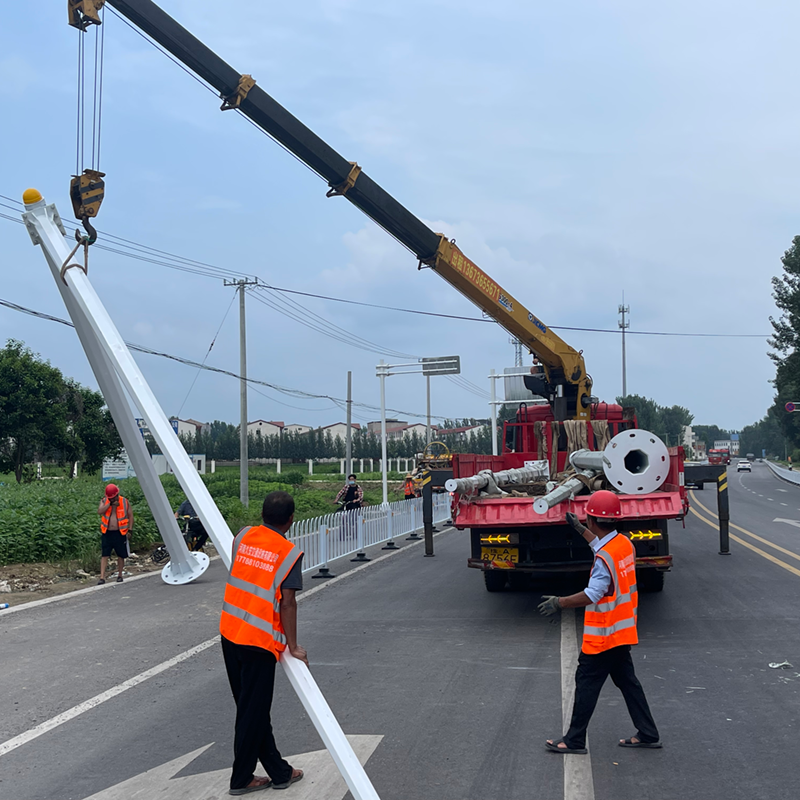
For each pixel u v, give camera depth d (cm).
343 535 1628
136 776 514
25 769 533
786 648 798
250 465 8288
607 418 1421
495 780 488
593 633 530
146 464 1166
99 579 1364
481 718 606
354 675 745
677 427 15362
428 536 1670
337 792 480
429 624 975
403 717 613
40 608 1134
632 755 525
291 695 690
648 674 721
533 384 1494
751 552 1562
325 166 1150
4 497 1898
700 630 890
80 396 3725
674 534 1969
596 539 547
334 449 9444
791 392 7069
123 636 941
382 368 2947
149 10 1007
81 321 953
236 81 1071
